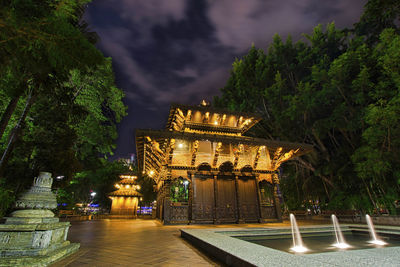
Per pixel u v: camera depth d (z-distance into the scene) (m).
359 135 17.56
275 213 15.48
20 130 7.70
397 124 12.42
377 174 14.72
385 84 13.87
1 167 6.96
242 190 15.39
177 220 13.66
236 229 8.41
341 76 17.19
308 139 22.88
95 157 19.62
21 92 3.27
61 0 2.87
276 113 22.56
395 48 12.38
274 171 16.36
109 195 26.52
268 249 4.16
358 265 2.62
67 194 21.33
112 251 5.55
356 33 20.23
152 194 37.50
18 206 4.73
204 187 14.61
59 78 3.60
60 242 5.36
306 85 19.33
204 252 5.35
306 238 8.05
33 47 2.15
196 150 14.28
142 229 11.28
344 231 9.22
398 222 13.34
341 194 18.22
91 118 17.00
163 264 4.23
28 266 3.74
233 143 14.38
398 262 2.75
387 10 14.73
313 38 24.19
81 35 2.09
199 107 16.55
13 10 1.91
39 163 9.19
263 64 25.73
